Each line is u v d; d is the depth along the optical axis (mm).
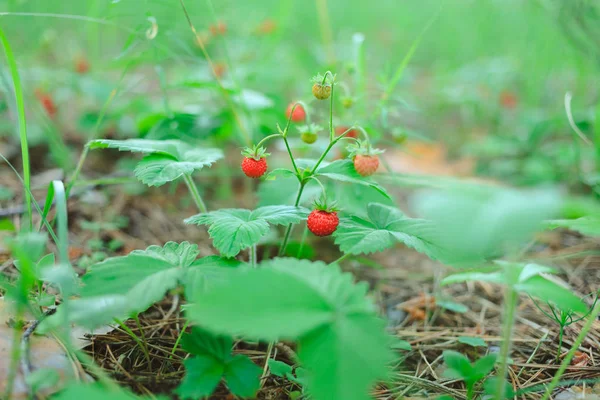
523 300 367
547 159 515
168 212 441
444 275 398
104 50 726
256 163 312
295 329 243
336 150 428
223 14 637
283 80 619
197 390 265
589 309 350
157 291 274
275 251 396
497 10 766
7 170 448
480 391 299
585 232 301
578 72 625
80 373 276
